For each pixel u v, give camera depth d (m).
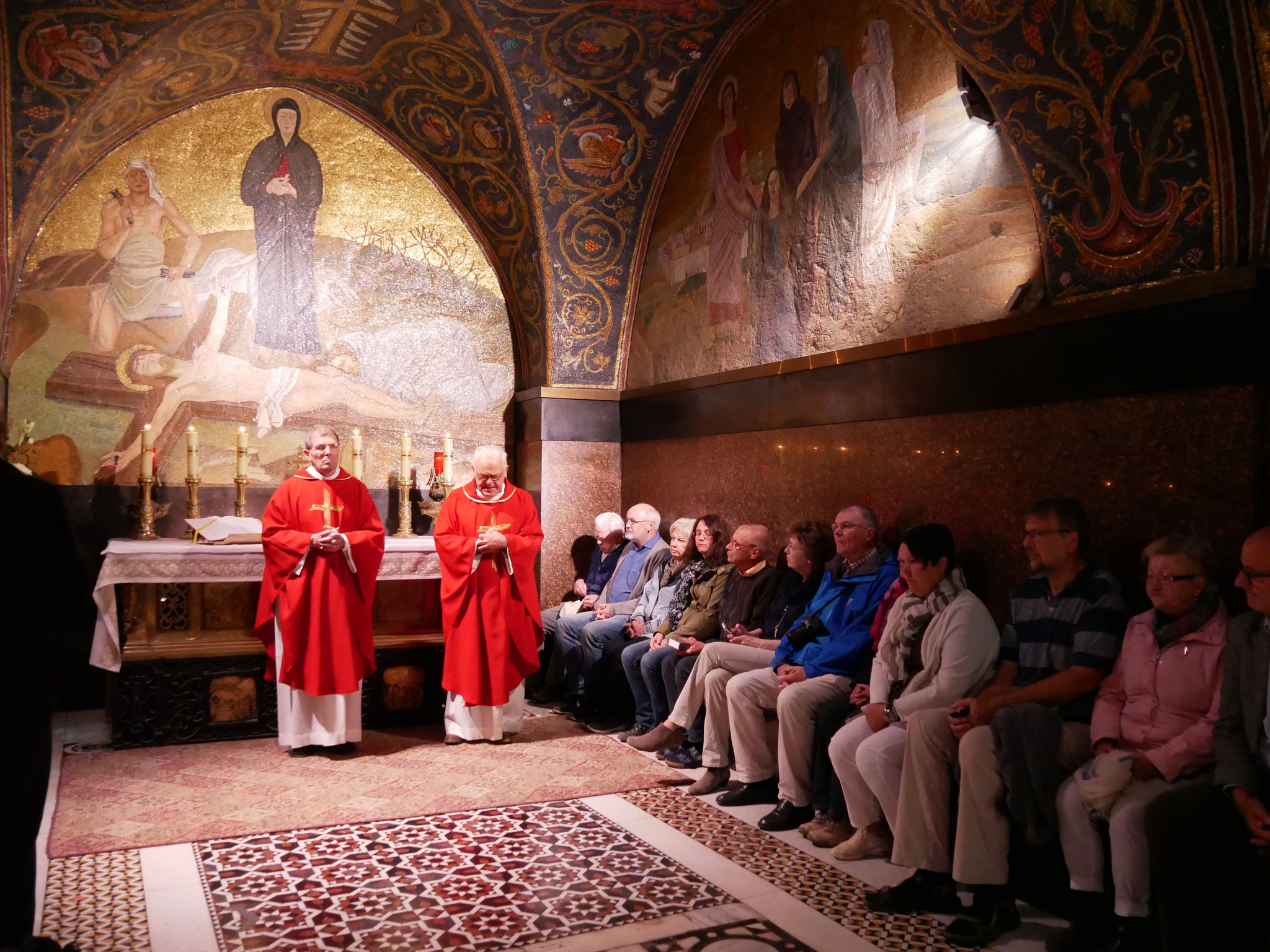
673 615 6.00
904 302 5.28
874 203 5.50
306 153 7.80
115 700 6.01
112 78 6.05
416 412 8.17
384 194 8.09
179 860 4.11
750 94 6.59
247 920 3.50
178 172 7.39
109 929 3.42
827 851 4.25
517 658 6.27
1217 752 2.97
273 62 7.15
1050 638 3.80
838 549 4.89
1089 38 3.96
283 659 5.76
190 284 7.43
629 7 6.23
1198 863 2.84
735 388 6.66
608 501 8.20
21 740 2.87
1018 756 3.37
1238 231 3.63
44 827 4.52
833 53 5.79
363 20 6.50
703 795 5.07
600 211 7.68
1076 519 3.80
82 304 7.07
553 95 6.90
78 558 3.03
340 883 3.86
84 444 7.06
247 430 7.58
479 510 6.35
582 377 8.16
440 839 4.37
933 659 4.05
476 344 8.39
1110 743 3.35
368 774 5.45
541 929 3.44
